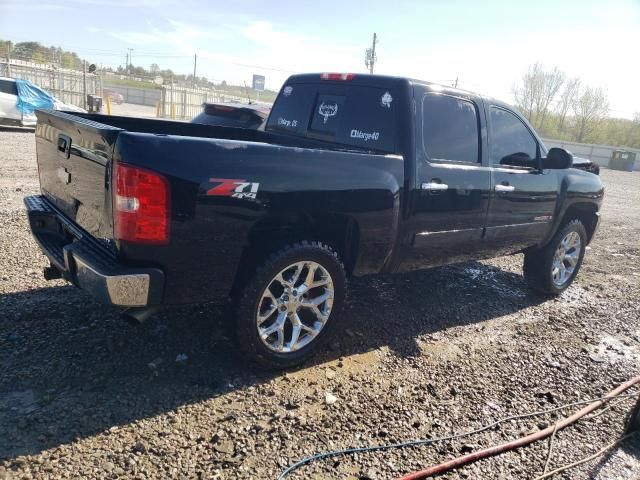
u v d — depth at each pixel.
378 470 2.73
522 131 5.07
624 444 3.19
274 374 3.55
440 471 2.75
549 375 3.98
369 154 3.67
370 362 3.88
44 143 3.91
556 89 55.00
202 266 3.05
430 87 4.20
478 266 6.87
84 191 3.21
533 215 5.16
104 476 2.49
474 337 4.54
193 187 2.90
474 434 3.13
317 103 4.76
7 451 2.56
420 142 4.05
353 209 3.59
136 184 2.74
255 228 3.30
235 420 3.01
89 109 22.77
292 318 3.57
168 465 2.60
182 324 4.04
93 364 3.38
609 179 27.41
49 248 3.57
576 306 5.68
